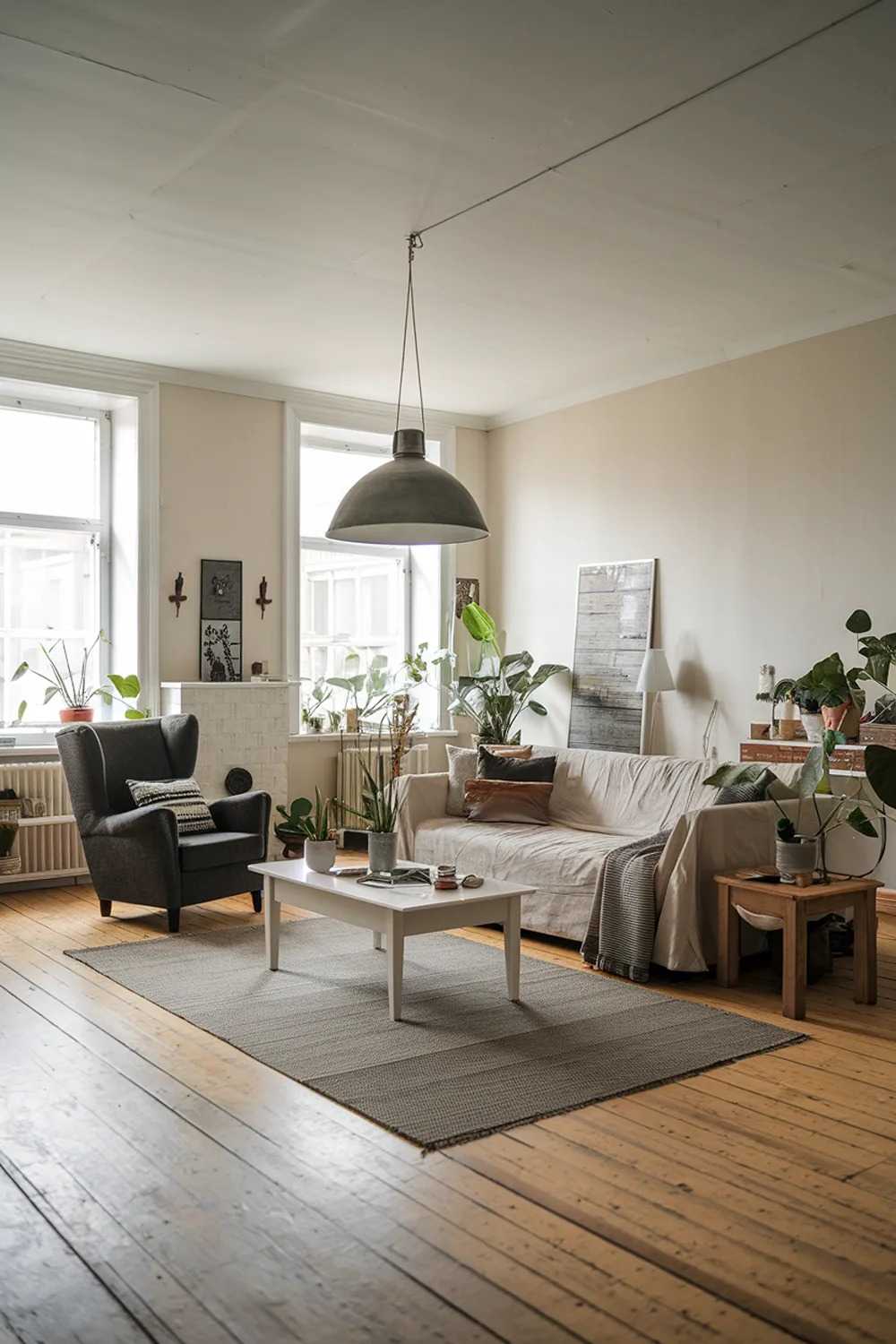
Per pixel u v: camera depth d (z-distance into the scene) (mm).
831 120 3764
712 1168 2736
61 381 6531
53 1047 3600
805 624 6172
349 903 4141
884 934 5379
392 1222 2447
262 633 7305
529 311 5812
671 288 5461
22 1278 2223
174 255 5020
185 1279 2217
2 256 5043
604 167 4102
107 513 7051
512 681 7652
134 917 5652
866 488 5871
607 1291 2178
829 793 4980
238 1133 2930
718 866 4555
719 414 6625
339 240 4828
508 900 4168
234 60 3383
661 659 6742
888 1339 2031
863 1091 3277
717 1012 4043
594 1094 3213
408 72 3449
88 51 3336
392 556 8297
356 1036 3727
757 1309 2121
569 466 7664
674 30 3219
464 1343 2004
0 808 6191
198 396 7062
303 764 7504
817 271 5238
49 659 6816
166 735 6113
